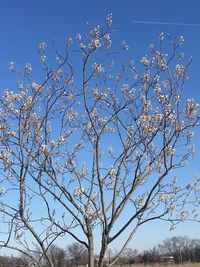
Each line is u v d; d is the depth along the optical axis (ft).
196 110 23.61
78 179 22.52
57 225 21.88
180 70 24.11
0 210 21.53
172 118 23.09
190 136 23.32
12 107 22.70
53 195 21.98
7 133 21.85
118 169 22.89
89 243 22.09
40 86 22.84
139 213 22.31
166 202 23.49
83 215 21.81
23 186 21.50
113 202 22.44
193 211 23.75
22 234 21.72
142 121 23.56
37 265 22.02
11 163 21.61
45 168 22.09
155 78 24.18
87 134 23.97
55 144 22.57
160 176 22.81
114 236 21.97
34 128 22.31
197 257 231.09
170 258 199.82
